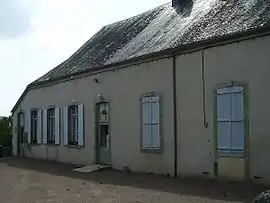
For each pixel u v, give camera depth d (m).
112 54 18.06
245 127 11.68
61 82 20.92
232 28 12.33
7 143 28.25
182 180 12.95
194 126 13.20
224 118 12.25
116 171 16.23
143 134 15.25
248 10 13.05
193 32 13.97
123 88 16.34
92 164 18.28
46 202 10.64
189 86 13.41
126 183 13.21
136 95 15.62
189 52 13.41
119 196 10.95
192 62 13.33
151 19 19.02
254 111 11.48
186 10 16.89
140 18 20.25
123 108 16.33
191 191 11.05
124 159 16.27
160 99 14.48
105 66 17.20
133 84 15.79
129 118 15.98
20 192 12.45
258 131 11.38
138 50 16.11
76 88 19.66
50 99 22.02
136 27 19.45
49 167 19.09
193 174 13.16
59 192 12.12
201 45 12.91
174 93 13.94
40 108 23.05
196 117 13.14
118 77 16.66
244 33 11.62
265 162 11.18
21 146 25.50
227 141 12.16
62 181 14.45
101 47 20.53
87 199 10.80
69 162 20.08
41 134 22.91
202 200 9.82
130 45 17.53
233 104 12.02
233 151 11.97
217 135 12.45
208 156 12.70
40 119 23.02
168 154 14.11
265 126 11.23
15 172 17.73
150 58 14.84
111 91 17.06
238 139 11.86
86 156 18.78
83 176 15.52
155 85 14.73
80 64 20.22
